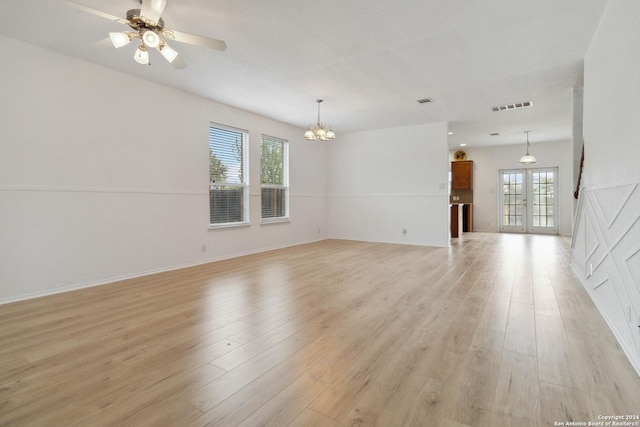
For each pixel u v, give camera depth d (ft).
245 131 18.79
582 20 9.37
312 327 8.11
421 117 20.25
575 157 14.37
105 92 12.48
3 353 6.82
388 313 9.04
